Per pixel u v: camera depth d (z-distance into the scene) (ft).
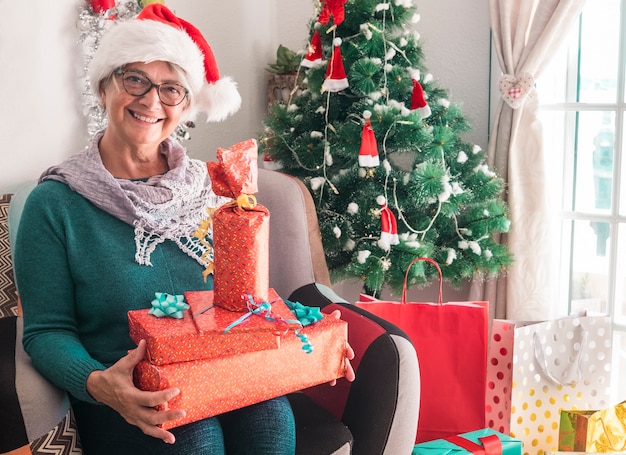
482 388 6.95
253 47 9.49
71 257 5.22
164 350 4.29
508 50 8.02
